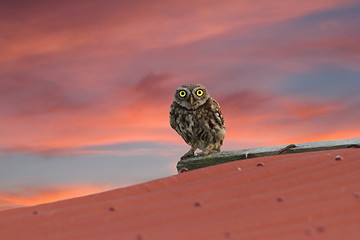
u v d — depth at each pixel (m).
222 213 6.07
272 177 7.28
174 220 6.04
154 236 5.59
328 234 5.09
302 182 6.88
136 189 7.61
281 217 5.70
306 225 5.39
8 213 7.15
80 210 6.78
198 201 6.56
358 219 5.38
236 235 5.36
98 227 6.09
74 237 5.87
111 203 6.89
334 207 5.79
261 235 5.26
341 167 7.23
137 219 6.20
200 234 5.50
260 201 6.30
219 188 7.11
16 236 6.14
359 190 6.23
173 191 7.13
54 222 6.43
